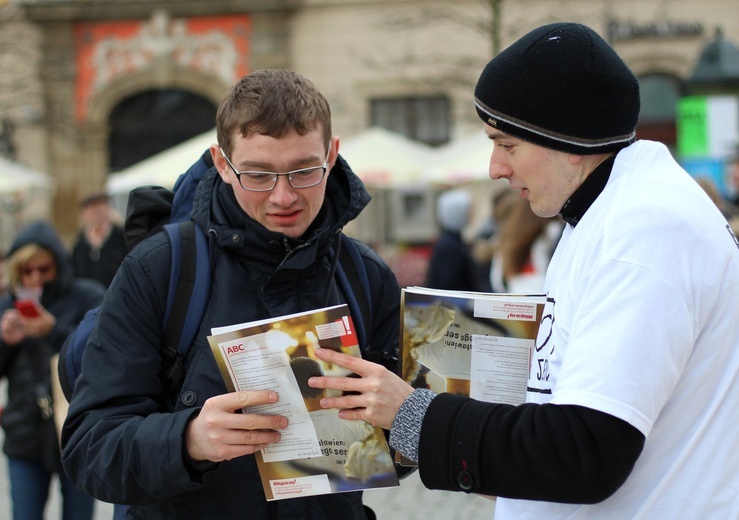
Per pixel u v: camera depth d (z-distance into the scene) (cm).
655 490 161
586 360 154
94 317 229
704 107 847
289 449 185
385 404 173
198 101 1948
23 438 412
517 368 190
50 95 1886
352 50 1844
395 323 228
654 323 153
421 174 1179
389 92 1836
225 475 194
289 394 180
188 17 1897
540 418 156
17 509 413
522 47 171
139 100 1955
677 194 162
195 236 204
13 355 419
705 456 162
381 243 1725
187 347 198
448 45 1808
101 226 841
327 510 200
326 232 203
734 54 848
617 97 169
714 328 161
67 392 226
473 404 165
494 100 173
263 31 1864
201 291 199
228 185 206
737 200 785
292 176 193
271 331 179
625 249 157
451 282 769
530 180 176
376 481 185
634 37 1747
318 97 197
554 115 169
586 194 174
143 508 200
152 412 194
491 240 846
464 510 550
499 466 158
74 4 1838
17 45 1761
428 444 164
